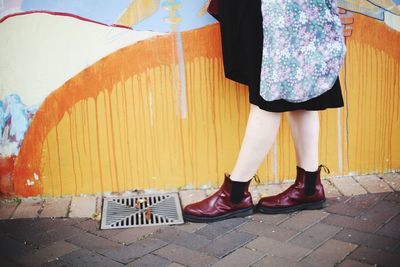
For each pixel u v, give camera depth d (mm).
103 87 2957
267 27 2443
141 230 2699
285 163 3213
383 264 2301
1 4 2807
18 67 2885
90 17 2863
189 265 2336
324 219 2762
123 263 2365
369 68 3143
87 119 2988
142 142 3062
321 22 2449
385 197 3006
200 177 3156
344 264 2307
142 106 3012
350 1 3018
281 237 2580
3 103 2924
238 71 2775
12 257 2438
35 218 2842
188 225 2750
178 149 3100
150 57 2949
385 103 3217
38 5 2824
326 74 2475
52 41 2869
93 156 3045
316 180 2828
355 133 3230
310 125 2732
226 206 2777
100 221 2807
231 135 3117
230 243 2535
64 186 3066
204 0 2916
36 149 3000
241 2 2562
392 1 3072
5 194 3045
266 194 3084
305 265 2309
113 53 2920
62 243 2572
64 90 2938
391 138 3277
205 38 2961
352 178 3262
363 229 2633
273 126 2662
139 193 3127
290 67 2453
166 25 2920
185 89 3018
